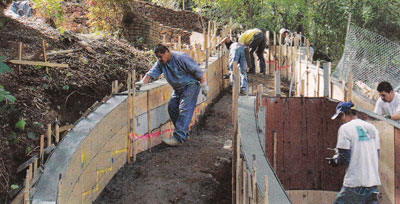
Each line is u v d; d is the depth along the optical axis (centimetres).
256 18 1599
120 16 1074
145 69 793
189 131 741
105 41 826
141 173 557
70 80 606
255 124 502
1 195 405
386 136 569
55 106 556
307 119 643
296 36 1184
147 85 657
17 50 611
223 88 1068
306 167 652
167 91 695
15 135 463
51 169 379
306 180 655
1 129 461
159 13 1695
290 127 642
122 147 557
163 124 684
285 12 1630
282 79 1238
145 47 1037
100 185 490
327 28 1527
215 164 605
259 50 1218
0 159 430
